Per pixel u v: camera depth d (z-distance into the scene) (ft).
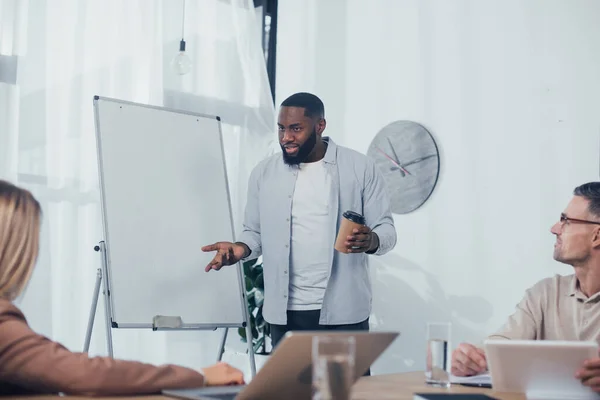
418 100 12.12
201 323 9.75
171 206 9.95
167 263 9.68
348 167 9.45
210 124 10.83
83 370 4.04
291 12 14.19
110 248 9.23
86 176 11.16
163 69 12.41
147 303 9.34
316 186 9.32
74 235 10.96
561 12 10.51
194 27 12.91
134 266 9.36
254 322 12.03
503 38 11.14
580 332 6.48
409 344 11.85
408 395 4.51
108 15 11.61
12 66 10.53
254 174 9.83
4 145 10.37
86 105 11.25
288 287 9.14
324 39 13.64
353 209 9.38
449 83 11.74
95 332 11.11
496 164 11.04
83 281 11.03
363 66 12.99
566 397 4.64
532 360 4.67
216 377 4.75
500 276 10.85
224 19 13.33
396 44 12.53
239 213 13.16
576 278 6.73
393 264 12.19
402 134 12.21
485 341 4.83
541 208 10.48
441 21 11.95
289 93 14.10
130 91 11.78
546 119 10.54
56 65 10.98
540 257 10.42
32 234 4.24
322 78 13.58
